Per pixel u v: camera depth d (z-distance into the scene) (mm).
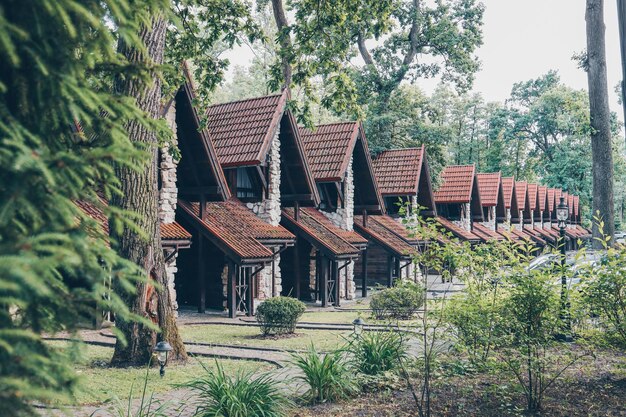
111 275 2574
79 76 2760
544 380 9227
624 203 96812
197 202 23672
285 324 16844
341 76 19078
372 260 36469
